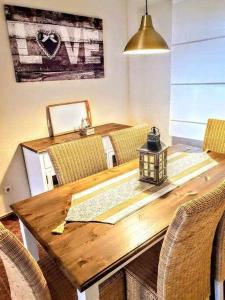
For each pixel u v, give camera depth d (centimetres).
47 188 240
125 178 168
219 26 260
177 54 304
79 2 273
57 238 109
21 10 232
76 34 277
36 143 253
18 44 238
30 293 97
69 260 96
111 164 290
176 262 101
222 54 265
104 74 318
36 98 262
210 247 119
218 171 171
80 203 138
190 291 118
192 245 102
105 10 299
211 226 108
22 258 88
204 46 277
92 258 96
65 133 287
